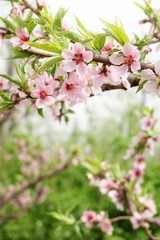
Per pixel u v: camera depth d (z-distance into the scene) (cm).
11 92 71
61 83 69
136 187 132
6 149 280
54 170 214
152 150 131
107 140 377
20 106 70
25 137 264
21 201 265
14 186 272
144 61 64
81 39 63
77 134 414
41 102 69
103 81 65
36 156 272
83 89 71
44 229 308
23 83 69
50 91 69
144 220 125
